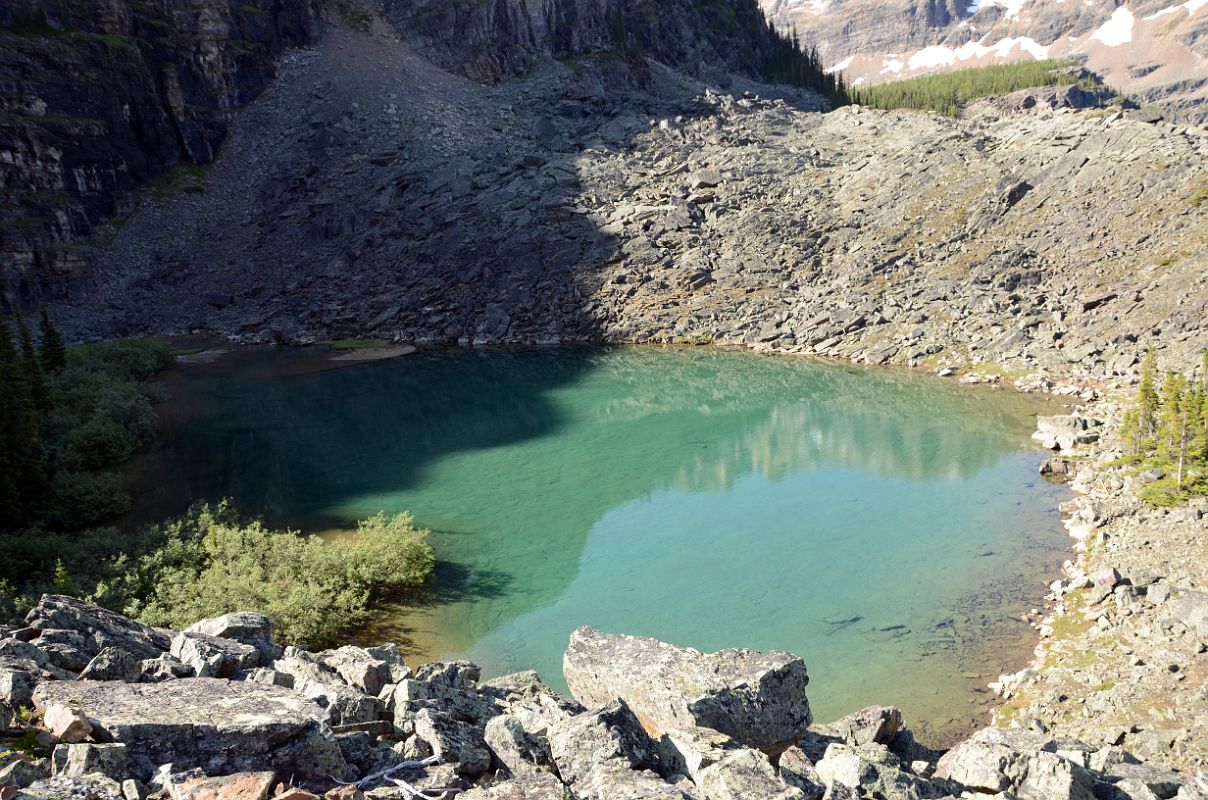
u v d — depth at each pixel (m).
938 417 68.31
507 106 174.12
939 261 100.06
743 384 83.44
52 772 10.82
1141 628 31.58
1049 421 61.59
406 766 12.83
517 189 136.88
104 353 99.88
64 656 15.32
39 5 144.12
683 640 35.84
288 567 39.12
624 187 135.75
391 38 193.75
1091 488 49.97
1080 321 81.12
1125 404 64.38
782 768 13.75
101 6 152.12
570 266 120.88
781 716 16.50
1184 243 82.69
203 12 167.62
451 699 16.09
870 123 150.50
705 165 138.50
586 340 109.00
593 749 13.30
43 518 52.28
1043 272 90.56
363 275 130.00
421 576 42.03
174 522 52.53
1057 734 26.06
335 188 148.38
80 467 64.12
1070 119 113.75
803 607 38.19
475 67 187.00
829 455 60.91
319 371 99.81
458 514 52.69
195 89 164.75
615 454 64.00
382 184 144.38
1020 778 15.61
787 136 153.00
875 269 102.75
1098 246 89.94
